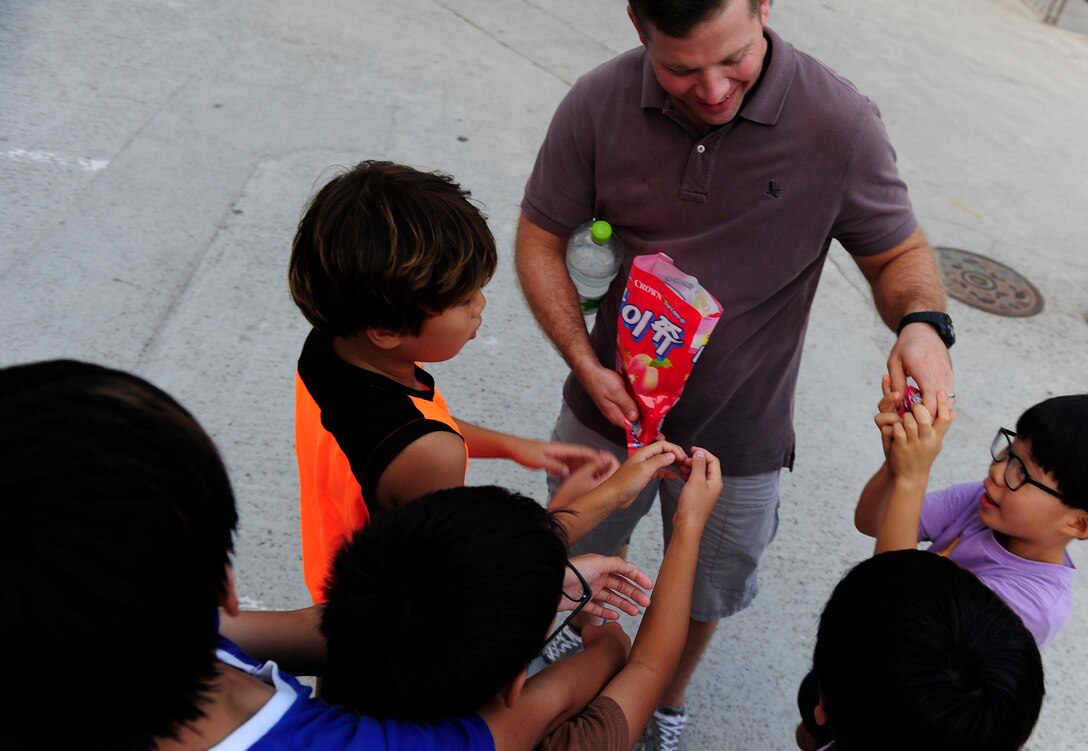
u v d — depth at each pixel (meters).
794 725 2.29
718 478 1.46
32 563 0.62
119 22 4.76
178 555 0.69
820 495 2.96
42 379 0.69
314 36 5.04
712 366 1.71
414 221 1.13
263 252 3.40
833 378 3.47
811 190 1.54
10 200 3.38
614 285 1.84
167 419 0.72
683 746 2.21
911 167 5.18
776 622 2.53
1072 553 2.88
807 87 1.50
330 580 0.98
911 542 1.49
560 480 2.06
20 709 0.67
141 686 0.70
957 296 4.08
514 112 4.71
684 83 1.41
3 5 4.68
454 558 0.91
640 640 1.28
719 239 1.61
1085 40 8.23
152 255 3.28
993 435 3.31
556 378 3.20
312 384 1.29
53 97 4.02
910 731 1.07
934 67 6.76
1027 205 5.03
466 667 0.90
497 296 3.49
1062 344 3.88
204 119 4.07
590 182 1.74
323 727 0.88
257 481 2.59
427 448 1.17
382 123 4.33
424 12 5.62
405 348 1.26
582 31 5.85
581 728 1.10
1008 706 1.05
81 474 0.64
